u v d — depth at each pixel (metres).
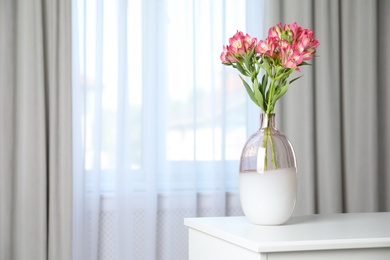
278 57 1.78
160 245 3.31
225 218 2.00
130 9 3.29
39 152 3.05
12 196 3.04
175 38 3.33
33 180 3.04
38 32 3.05
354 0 3.54
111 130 3.26
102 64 3.20
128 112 3.22
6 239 3.02
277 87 1.83
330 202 3.45
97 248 3.17
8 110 3.04
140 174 3.27
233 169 3.41
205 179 3.37
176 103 3.32
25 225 3.03
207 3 3.38
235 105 3.42
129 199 3.21
